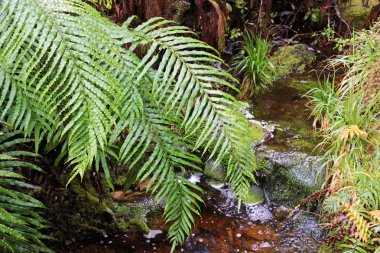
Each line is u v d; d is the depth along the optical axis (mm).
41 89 1690
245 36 3719
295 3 4102
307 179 2439
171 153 1808
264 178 2568
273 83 3432
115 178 2512
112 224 2316
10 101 1590
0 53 1607
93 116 1565
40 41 1516
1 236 1519
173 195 1854
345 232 2037
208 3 3262
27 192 1914
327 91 2922
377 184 2086
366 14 4020
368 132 2432
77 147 1703
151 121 1784
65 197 2148
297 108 3072
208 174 2658
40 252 1854
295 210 2410
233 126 1851
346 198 2117
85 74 1558
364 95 2598
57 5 1619
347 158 2328
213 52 3463
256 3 3658
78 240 2230
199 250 2221
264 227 2369
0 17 1608
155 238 2293
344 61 3029
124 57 1736
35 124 1688
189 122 1726
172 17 3170
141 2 2812
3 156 1421
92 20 1709
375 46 2904
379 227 1913
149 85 1807
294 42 3967
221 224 2385
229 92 3293
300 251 2205
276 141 2713
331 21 4059
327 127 2658
